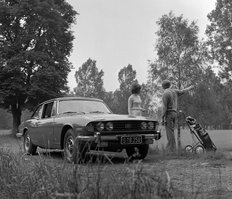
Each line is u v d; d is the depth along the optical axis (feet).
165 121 33.71
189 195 10.86
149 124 26.37
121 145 25.54
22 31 119.24
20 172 13.88
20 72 113.60
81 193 10.33
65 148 26.66
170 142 33.30
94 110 30.55
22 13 118.01
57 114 30.14
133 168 10.71
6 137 102.47
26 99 123.95
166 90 33.71
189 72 83.25
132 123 25.71
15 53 119.44
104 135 24.76
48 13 121.60
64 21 131.23
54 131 29.01
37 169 12.85
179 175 18.99
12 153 17.24
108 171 10.91
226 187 15.35
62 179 11.30
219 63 104.53
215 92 100.73
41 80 117.91
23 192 11.86
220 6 107.96
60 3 136.87
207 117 84.69
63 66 126.31
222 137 115.03
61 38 131.64
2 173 14.42
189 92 82.79
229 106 105.40
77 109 30.35
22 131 36.29
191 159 26.66
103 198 10.11
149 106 85.97
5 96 114.93
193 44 84.48
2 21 121.60
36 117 34.14
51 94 119.03
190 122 34.91
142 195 9.89
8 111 133.39
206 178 17.90
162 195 9.89
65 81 127.13
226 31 106.01
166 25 85.46
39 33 125.08
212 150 33.24
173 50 84.79
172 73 84.17
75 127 25.58
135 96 34.63
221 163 23.88
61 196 10.50
